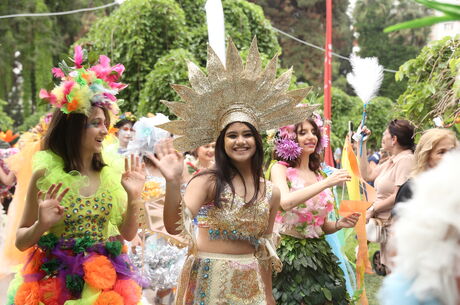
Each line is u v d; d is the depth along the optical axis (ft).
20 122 97.60
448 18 4.21
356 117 57.88
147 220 15.21
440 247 5.18
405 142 18.48
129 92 33.78
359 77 16.67
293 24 108.27
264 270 11.44
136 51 32.58
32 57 79.41
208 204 10.66
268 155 16.06
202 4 37.11
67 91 10.52
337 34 113.29
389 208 17.88
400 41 109.60
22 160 12.17
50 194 9.93
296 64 107.24
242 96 10.89
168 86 30.48
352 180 14.75
